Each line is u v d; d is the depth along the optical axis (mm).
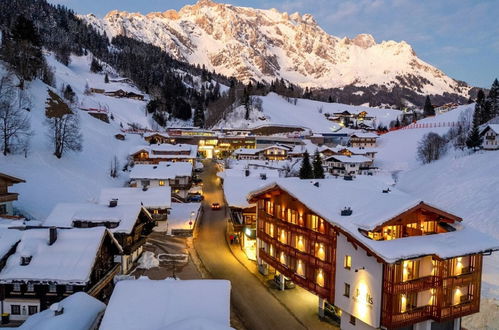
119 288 24281
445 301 28344
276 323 31734
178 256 46969
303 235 34156
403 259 24750
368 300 27422
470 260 29703
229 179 54469
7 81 87688
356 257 28453
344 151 134625
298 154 141000
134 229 43219
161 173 77250
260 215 42406
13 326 29609
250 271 42875
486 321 35156
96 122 119938
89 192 68062
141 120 182500
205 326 19656
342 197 33750
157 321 21969
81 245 31547
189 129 166500
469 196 67000
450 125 158875
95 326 25719
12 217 43875
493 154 83062
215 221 63219
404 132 170250
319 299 32781
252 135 175750
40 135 79438
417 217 29328
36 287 30250
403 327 28594
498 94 137750
